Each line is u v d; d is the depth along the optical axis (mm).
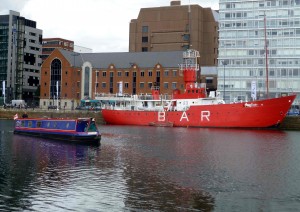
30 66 171750
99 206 21812
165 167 33188
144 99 96562
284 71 104375
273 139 57375
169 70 131750
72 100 140750
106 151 43656
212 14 168125
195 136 62156
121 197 23516
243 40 108562
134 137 60375
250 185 26656
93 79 141375
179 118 86625
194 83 89750
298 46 103375
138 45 171625
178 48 165250
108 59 144000
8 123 94438
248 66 107812
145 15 170875
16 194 24109
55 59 143500
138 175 29734
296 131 76438
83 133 51938
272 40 106000
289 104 76438
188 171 31422
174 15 166875
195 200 22984
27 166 33406
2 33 162500
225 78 109688
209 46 167750
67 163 35156
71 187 25859
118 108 98125
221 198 23453
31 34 171875
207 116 83062
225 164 34844
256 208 21641
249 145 49500
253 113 78125
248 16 108375
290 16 104438
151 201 22734
